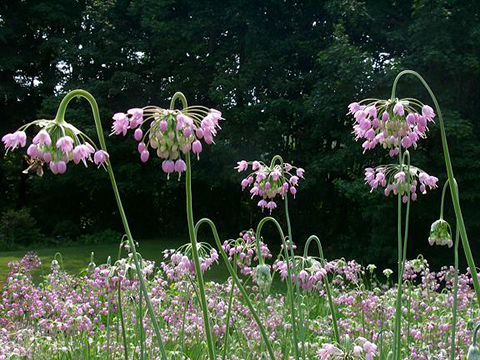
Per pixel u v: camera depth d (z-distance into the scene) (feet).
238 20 61.87
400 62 46.65
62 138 7.58
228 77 61.52
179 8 69.31
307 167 55.62
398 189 12.23
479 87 49.88
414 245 51.65
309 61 64.59
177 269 14.35
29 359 17.24
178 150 8.25
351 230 59.98
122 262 12.94
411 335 17.60
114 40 74.49
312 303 24.12
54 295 21.48
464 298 21.58
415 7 45.52
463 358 14.87
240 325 20.10
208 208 79.30
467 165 45.29
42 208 85.35
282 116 60.29
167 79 74.79
